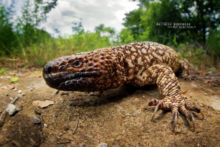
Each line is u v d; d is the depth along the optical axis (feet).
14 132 0.40
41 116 0.47
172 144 0.38
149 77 0.60
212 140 0.38
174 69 0.80
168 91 0.52
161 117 0.46
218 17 1.55
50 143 0.40
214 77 0.88
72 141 0.40
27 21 1.05
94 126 0.45
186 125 0.42
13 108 0.46
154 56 0.64
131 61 0.59
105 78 0.49
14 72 0.83
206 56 1.23
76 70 0.45
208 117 0.45
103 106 0.53
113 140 0.40
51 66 0.45
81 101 0.56
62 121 0.46
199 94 0.61
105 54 0.50
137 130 0.43
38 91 0.61
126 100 0.56
